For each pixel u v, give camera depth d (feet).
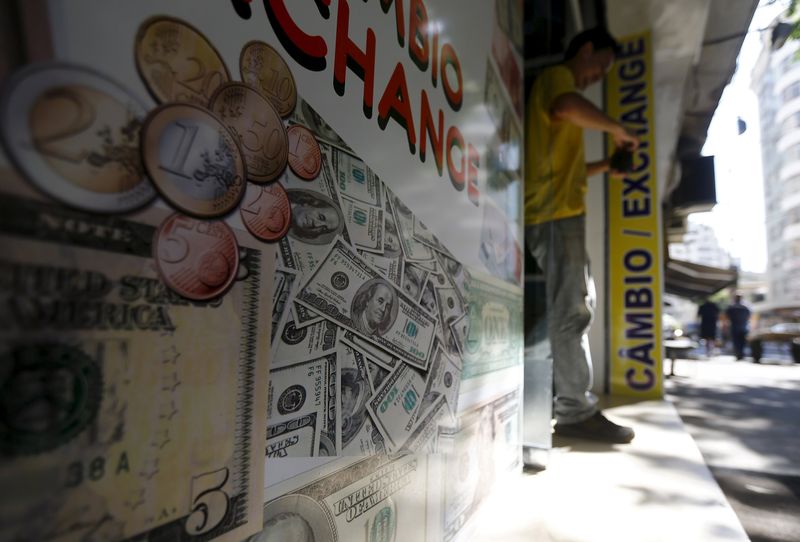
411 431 3.63
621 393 15.34
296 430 2.44
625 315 15.49
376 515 3.14
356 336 2.98
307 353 2.54
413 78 3.88
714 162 30.55
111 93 1.57
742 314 33.76
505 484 6.13
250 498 2.13
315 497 2.57
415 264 3.81
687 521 5.50
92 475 1.49
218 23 2.02
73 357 1.44
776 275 126.93
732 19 15.99
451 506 4.37
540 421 7.32
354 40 3.06
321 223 2.68
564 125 8.74
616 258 15.78
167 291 1.76
